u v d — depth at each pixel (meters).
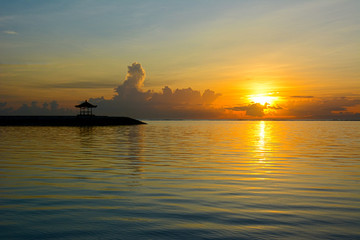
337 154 21.89
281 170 14.91
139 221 7.33
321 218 7.57
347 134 53.91
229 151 23.92
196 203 8.97
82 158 19.20
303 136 46.97
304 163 17.36
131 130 67.00
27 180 12.28
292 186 11.31
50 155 20.69
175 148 26.31
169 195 9.91
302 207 8.57
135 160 18.44
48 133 50.78
